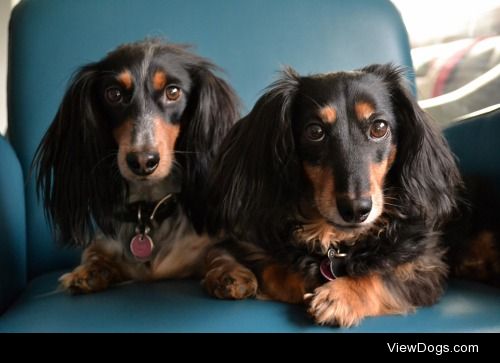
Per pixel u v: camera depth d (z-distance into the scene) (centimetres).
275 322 110
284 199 130
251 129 135
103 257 147
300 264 127
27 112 180
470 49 234
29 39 183
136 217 151
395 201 131
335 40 197
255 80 191
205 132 153
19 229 152
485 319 109
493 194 143
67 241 158
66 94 155
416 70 246
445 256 144
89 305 122
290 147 128
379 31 200
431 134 134
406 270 124
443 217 138
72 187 154
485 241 147
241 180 134
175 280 148
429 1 252
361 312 111
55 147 156
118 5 189
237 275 126
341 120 119
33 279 166
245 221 135
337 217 114
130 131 136
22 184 160
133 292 132
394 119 129
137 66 142
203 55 190
